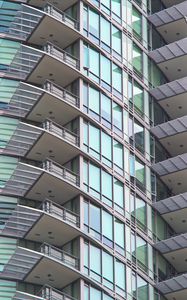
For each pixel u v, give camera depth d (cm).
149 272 10681
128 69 11188
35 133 10519
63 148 10438
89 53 10844
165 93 11394
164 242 10831
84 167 10425
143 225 10788
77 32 10825
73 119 10612
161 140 11325
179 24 11731
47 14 10781
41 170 10256
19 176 10450
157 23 11688
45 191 10394
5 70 10869
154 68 11556
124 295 10312
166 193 11250
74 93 10681
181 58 11581
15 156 10600
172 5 11988
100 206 10400
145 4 11725
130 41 11325
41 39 10975
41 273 10081
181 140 11325
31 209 10200
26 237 10300
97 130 10638
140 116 11162
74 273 10025
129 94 11112
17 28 11019
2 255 10250
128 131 10950
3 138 10650
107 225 10394
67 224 10112
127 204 10669
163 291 10700
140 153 11019
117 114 10888
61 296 9950
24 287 10131
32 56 10856
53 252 10062
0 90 10806
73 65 10744
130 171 10831
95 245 10238
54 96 10500
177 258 10931
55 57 10638
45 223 10156
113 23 11181
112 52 11062
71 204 10344
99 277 10162
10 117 10725
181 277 10681
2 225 10356
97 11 11056
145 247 10731
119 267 10356
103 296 10131
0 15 11056
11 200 10450
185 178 11194
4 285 10119
